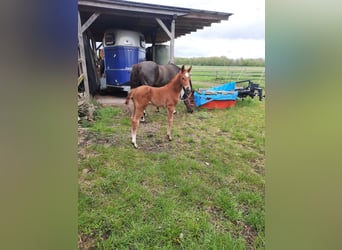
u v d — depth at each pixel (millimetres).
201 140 2227
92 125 2379
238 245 1369
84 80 2984
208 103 2734
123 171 1816
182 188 1728
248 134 2277
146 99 2305
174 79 2373
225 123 2467
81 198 1542
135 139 2197
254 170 1876
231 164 1906
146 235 1409
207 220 1512
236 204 1605
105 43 3883
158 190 1708
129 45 3764
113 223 1449
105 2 3002
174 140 2234
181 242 1395
